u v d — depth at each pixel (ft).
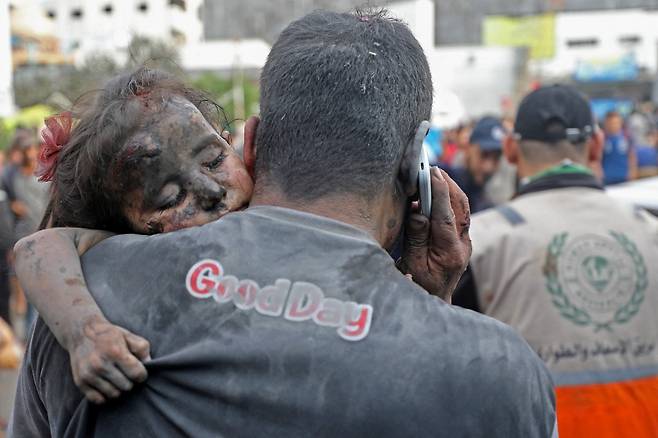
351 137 3.72
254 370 3.46
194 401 3.51
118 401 3.63
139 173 4.05
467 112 57.31
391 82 3.80
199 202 4.08
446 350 3.49
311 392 3.42
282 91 3.82
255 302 3.57
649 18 122.93
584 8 95.66
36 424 4.29
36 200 18.99
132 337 3.59
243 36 72.13
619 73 118.42
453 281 4.33
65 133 4.44
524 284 7.64
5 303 17.84
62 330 3.67
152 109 4.10
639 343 7.53
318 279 3.59
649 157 31.22
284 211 3.77
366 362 3.43
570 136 8.07
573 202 7.88
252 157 4.15
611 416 7.41
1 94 31.09
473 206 17.67
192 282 3.67
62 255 3.93
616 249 7.64
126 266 3.85
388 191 3.87
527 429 3.51
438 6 83.66
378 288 3.60
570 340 7.50
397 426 3.39
